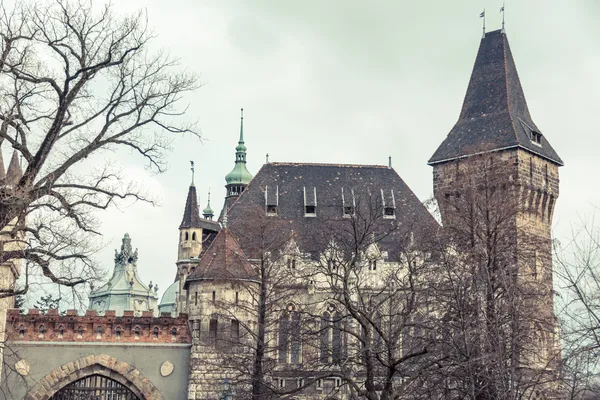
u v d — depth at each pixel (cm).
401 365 6078
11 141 4728
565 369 4403
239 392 7719
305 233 11062
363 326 5578
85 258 4828
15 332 8375
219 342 8825
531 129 11738
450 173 11550
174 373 8956
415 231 9912
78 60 4972
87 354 8844
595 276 4375
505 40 12206
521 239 7356
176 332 9062
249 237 9469
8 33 4781
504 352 5025
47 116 4997
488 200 7356
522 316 5734
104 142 5084
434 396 5978
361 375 6372
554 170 11962
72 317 8881
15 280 7369
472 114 11950
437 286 6600
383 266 10088
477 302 5762
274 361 7856
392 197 11488
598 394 4394
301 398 8819
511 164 11331
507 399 4638
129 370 8881
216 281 9406
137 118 5225
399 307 7081
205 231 12369
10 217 4631
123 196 5066
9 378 8550
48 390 8681
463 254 6775
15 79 4781
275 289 8494
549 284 7194
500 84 11931
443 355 5606
